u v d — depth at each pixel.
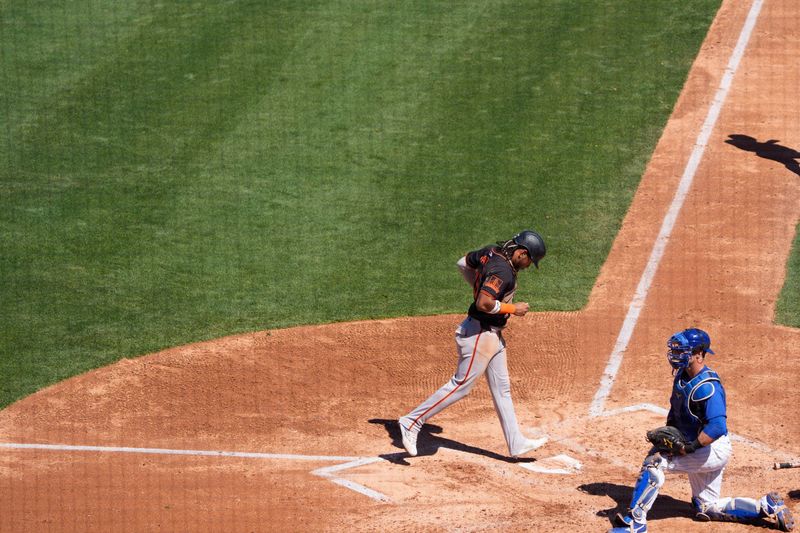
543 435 33.72
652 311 42.97
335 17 69.69
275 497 29.53
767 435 33.22
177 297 45.16
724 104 61.22
